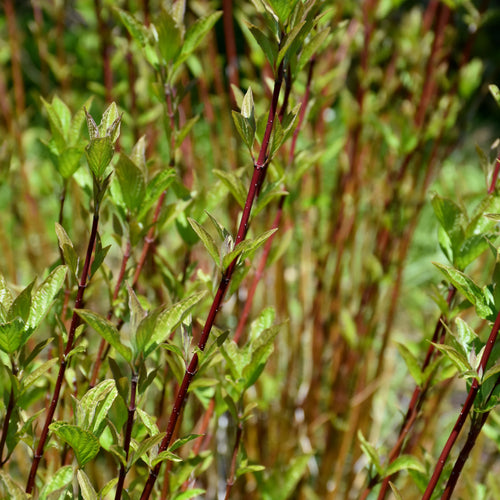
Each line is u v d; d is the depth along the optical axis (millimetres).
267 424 2658
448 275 1799
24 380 1784
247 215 1771
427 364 1966
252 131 1766
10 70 3680
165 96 1968
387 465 1991
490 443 2883
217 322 2539
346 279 3453
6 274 2982
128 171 1862
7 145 2131
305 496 2623
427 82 2449
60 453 1957
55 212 3730
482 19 2336
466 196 2217
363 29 2561
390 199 2475
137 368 1752
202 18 1939
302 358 2893
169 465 1913
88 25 3223
